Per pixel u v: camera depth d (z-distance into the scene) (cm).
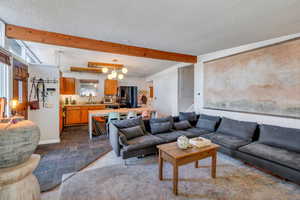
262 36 283
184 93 571
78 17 217
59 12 203
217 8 193
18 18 220
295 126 256
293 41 261
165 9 196
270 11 200
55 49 362
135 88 836
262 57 304
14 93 270
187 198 176
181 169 243
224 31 263
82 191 188
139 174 228
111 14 208
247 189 192
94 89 712
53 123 375
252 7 191
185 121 392
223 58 382
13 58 265
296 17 214
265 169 223
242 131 300
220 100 392
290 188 194
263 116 301
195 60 458
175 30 261
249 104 327
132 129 305
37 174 225
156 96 739
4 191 109
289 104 264
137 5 186
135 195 181
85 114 618
